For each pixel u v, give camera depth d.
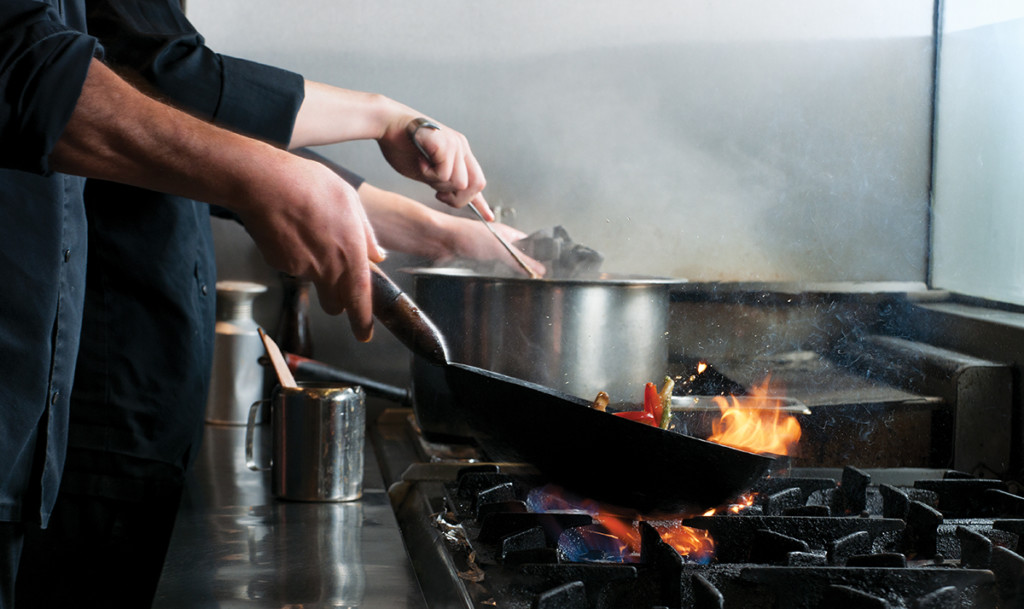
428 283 1.11
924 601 0.62
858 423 1.24
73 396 1.21
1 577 0.94
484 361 1.08
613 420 0.80
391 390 1.33
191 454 1.26
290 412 1.04
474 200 1.34
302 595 0.73
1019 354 1.19
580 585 0.62
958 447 1.21
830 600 0.62
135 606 1.24
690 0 1.49
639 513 0.86
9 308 0.89
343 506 1.03
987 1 1.35
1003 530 0.82
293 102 1.15
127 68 1.12
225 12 1.48
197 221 1.28
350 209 0.81
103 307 1.21
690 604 0.67
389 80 1.51
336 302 0.87
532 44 1.51
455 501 0.95
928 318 1.38
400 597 0.73
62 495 1.22
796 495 0.91
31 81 0.69
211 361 1.33
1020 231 1.26
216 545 0.87
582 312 1.06
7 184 0.89
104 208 1.20
